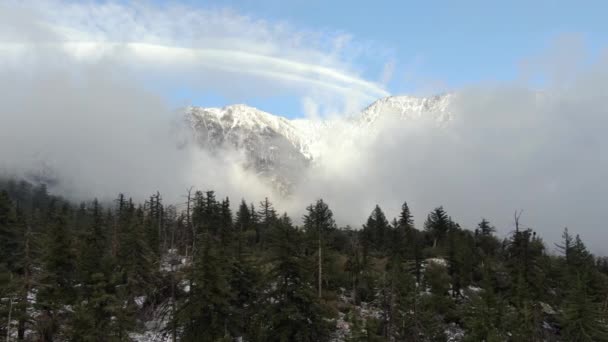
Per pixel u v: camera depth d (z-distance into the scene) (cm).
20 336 3566
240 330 3772
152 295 4862
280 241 3622
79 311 3325
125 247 4888
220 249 4028
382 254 8912
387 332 4544
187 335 3559
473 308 5016
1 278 3534
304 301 3547
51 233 4462
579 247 8431
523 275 5988
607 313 5828
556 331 5728
